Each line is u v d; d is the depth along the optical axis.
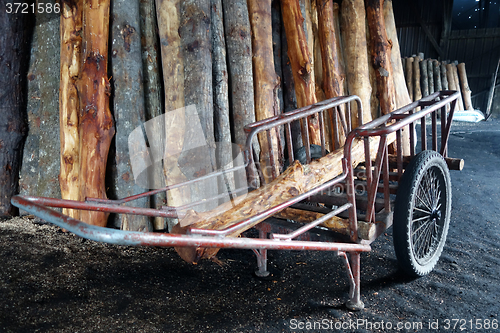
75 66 3.11
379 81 4.92
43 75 3.36
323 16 4.40
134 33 3.18
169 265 2.74
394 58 5.26
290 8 3.95
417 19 13.52
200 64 3.23
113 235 1.11
